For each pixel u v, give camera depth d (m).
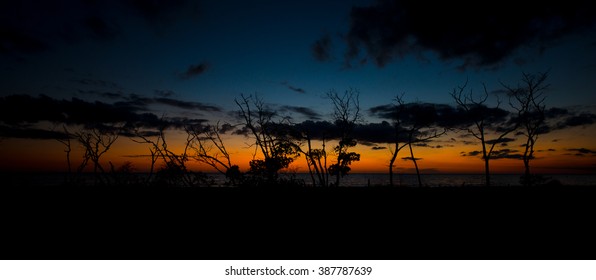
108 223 17.84
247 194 23.64
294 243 15.34
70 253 13.85
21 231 16.42
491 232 16.61
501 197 22.72
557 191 24.31
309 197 23.12
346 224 18.12
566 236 15.84
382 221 18.59
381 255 13.71
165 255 13.76
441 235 16.23
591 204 20.81
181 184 28.03
